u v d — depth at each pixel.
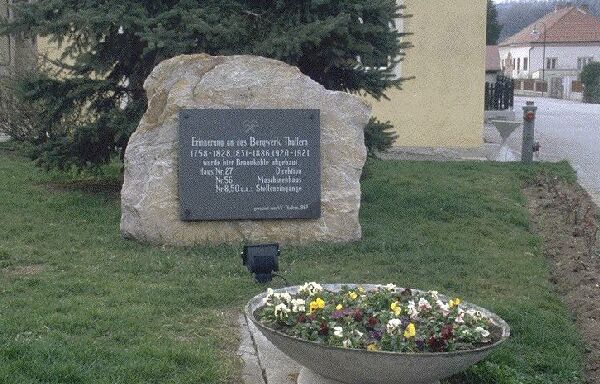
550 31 80.50
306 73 9.93
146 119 7.95
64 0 9.16
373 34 9.59
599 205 11.33
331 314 4.55
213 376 4.83
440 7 15.66
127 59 9.76
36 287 6.36
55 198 9.87
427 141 16.08
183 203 7.84
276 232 8.02
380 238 8.30
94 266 7.05
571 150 17.50
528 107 14.27
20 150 13.35
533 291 7.00
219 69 7.98
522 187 12.45
